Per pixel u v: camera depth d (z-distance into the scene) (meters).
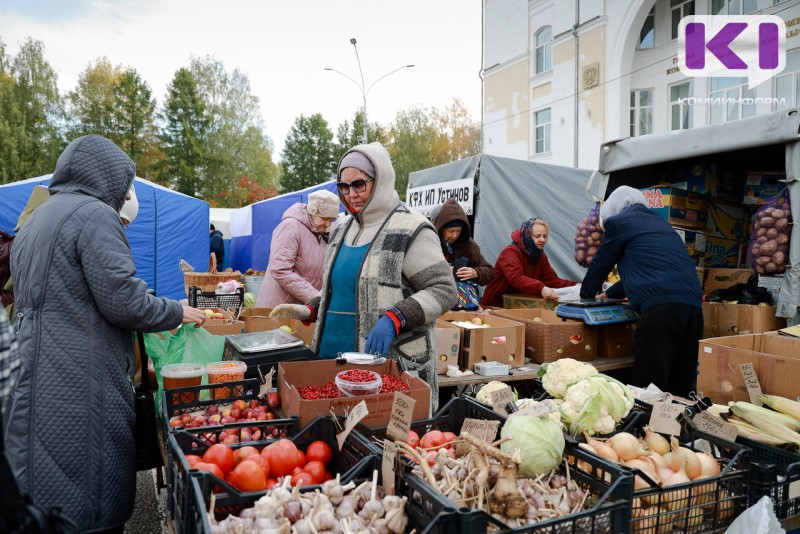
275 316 2.76
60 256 1.89
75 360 1.88
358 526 1.27
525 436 1.50
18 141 37.81
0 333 0.89
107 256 1.91
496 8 21.34
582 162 18.03
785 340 2.97
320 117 60.69
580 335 3.99
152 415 2.17
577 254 4.97
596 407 1.81
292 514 1.28
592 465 1.51
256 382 2.12
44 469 1.82
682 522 1.49
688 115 15.80
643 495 1.44
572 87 18.17
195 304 4.63
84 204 1.96
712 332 4.20
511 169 5.96
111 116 43.88
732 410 2.15
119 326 2.00
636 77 16.94
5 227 8.59
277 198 14.20
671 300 3.43
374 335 2.19
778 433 1.95
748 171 5.21
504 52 21.03
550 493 1.43
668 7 16.09
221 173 46.38
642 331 3.50
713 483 1.53
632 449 1.68
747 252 5.08
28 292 1.89
